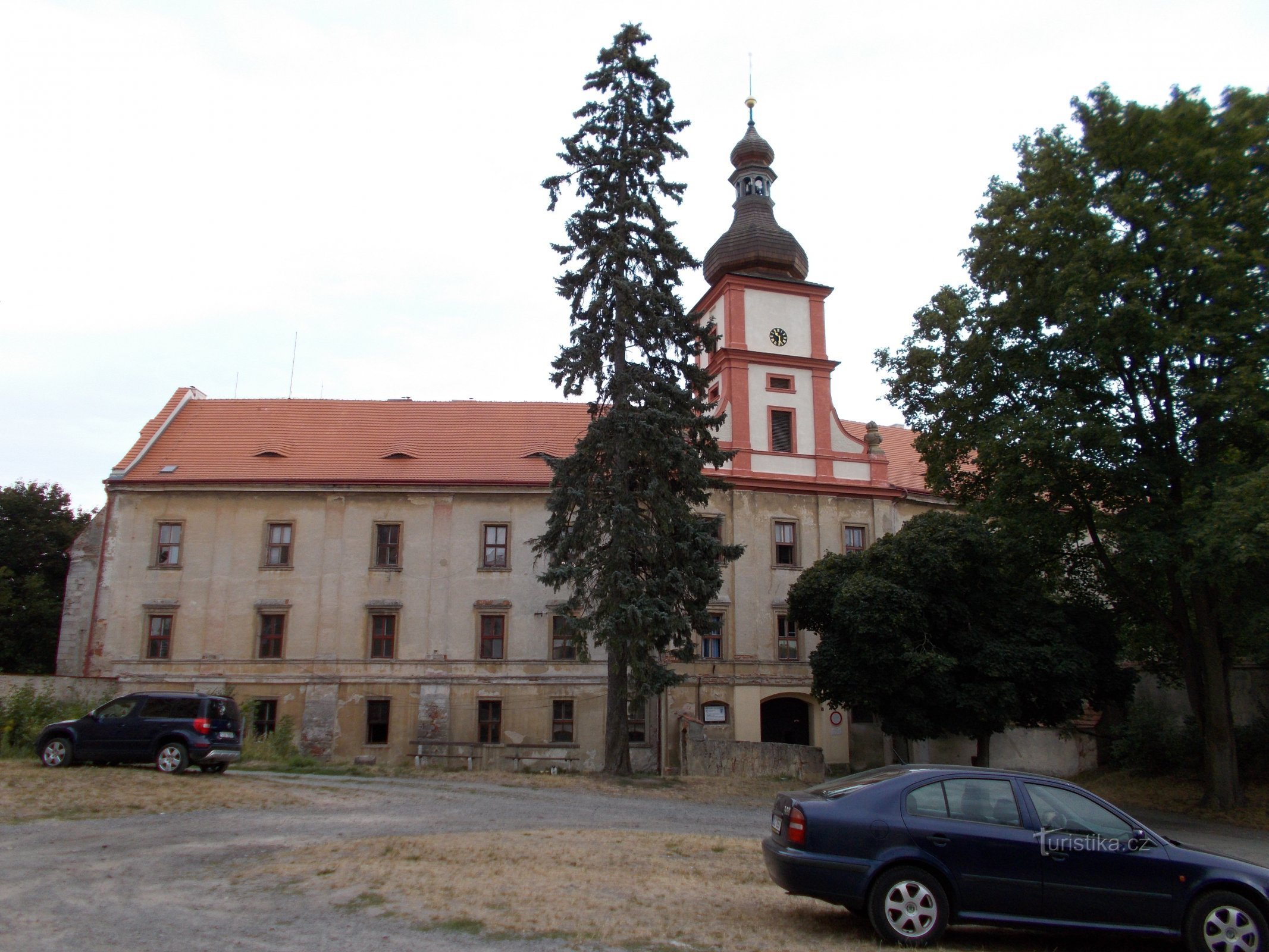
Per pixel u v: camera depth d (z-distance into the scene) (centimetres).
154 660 3334
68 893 922
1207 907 842
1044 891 845
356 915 855
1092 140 2258
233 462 3591
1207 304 2116
